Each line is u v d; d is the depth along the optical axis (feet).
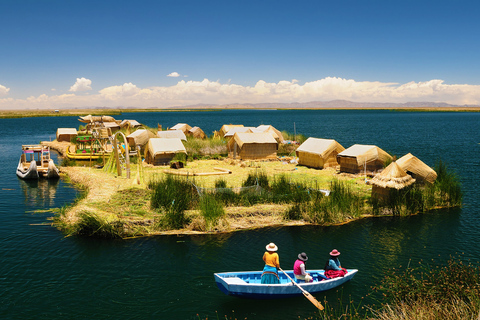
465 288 27.02
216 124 376.48
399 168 59.31
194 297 32.63
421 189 63.67
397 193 58.44
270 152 106.73
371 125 350.43
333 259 35.63
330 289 33.99
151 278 35.86
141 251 42.27
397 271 37.55
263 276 32.71
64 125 348.59
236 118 572.10
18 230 48.44
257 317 29.84
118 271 37.17
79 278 35.50
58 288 33.58
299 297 33.04
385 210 56.95
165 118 574.15
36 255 40.63
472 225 52.06
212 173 81.97
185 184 61.98
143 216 51.24
